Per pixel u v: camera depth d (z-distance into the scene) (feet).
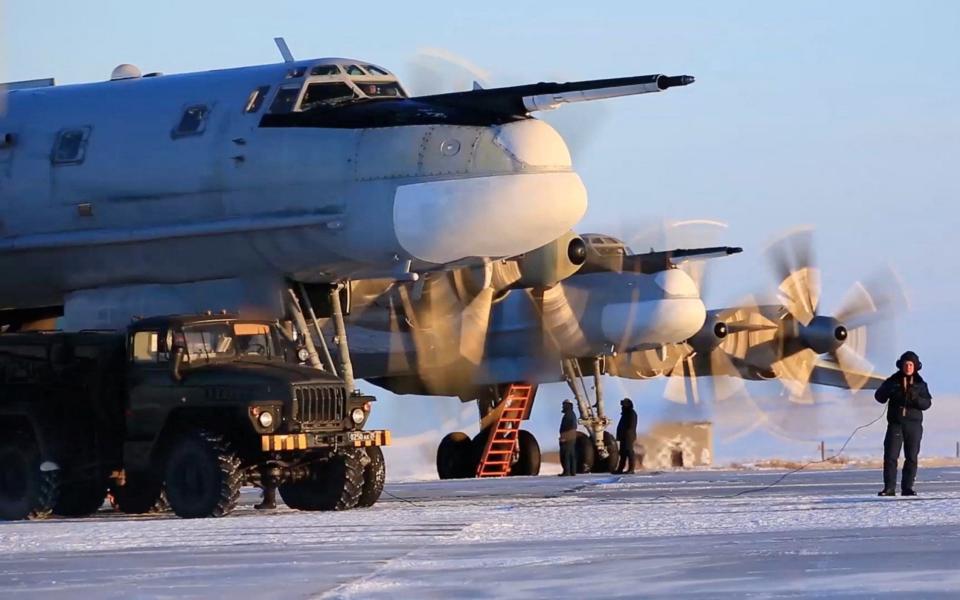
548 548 128.77
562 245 277.85
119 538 150.20
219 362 188.96
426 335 273.13
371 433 191.11
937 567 108.17
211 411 185.47
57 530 163.22
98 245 233.76
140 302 235.20
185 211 228.02
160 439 186.50
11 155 240.32
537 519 160.56
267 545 138.72
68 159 236.02
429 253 214.28
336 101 226.79
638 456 367.04
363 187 215.92
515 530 147.43
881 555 116.57
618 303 315.58
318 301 235.40
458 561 119.85
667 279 316.40
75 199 234.99
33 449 189.16
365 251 217.77
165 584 110.01
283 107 224.94
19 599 103.04
